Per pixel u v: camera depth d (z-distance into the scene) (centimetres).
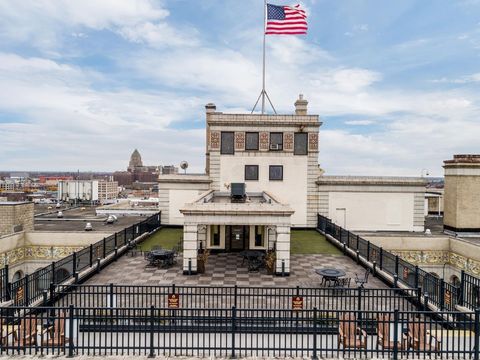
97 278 1803
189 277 1828
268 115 3338
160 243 2677
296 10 2916
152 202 6050
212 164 3362
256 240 2488
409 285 1636
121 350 1094
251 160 3350
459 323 1063
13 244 2522
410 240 2628
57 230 2884
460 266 2486
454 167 3016
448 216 3109
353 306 1433
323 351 1109
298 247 2616
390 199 3381
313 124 3325
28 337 1092
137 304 1334
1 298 1458
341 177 3441
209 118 3541
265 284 1727
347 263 2166
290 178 3362
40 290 1509
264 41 3425
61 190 9150
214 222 1856
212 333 1259
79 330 1171
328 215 3378
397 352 1035
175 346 1055
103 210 4141
